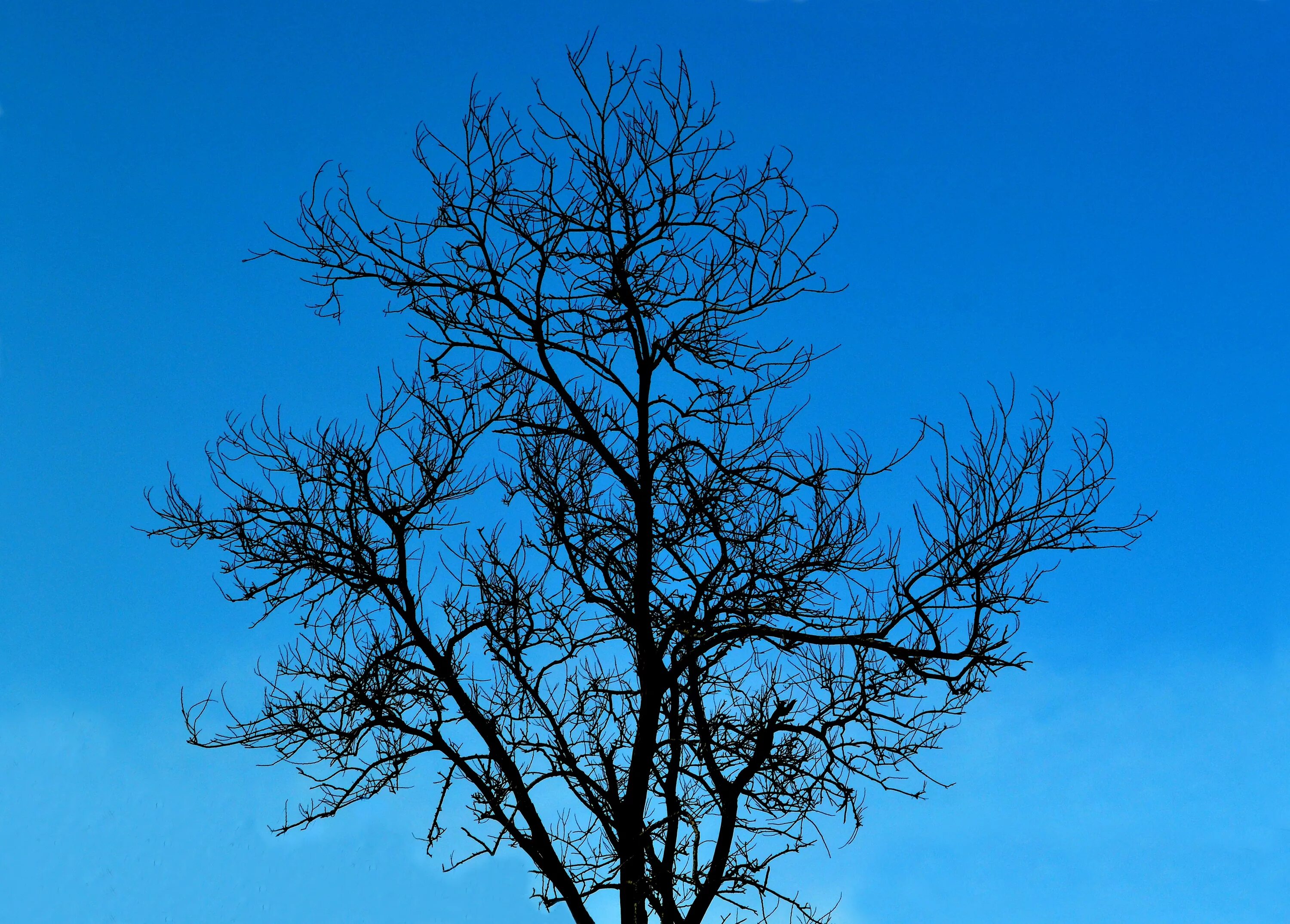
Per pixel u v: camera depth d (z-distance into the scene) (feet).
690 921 33.17
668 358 35.60
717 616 34.55
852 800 32.24
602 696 38.11
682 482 35.04
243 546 35.65
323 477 35.68
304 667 35.70
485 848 34.35
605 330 35.65
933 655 30.32
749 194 34.76
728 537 34.30
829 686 33.22
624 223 34.50
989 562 30.55
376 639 35.60
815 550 33.35
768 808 34.96
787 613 33.60
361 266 34.83
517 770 34.45
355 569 35.40
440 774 34.58
